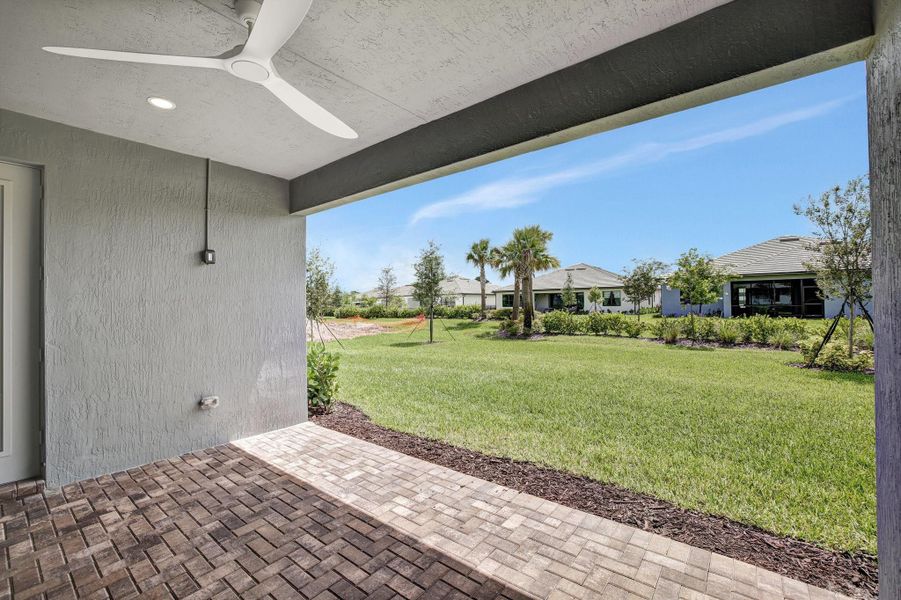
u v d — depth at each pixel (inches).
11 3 70.6
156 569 86.7
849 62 68.0
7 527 102.3
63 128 125.9
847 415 203.9
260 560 89.8
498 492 122.3
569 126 95.3
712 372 320.8
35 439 126.0
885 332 53.5
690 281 573.0
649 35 83.6
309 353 228.4
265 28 60.1
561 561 89.0
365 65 94.0
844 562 88.2
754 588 79.8
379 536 99.0
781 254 679.7
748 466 141.9
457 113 118.7
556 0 72.2
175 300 150.3
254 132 132.9
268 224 178.5
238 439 168.6
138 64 92.3
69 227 127.3
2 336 119.8
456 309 982.4
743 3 72.6
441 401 241.1
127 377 138.9
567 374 322.7
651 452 156.5
